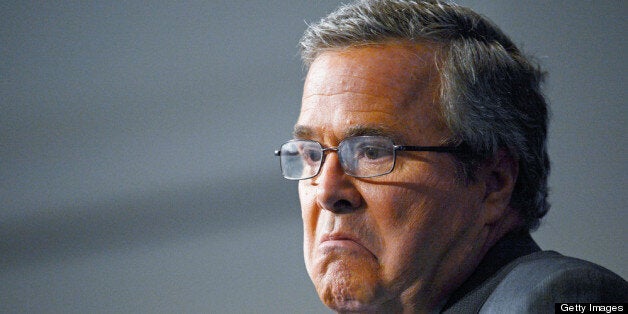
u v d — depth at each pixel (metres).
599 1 6.01
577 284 2.29
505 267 2.73
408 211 2.69
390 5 2.90
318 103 2.82
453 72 2.79
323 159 2.78
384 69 2.76
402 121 2.72
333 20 2.94
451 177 2.74
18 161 7.04
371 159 2.72
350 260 2.72
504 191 2.88
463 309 2.72
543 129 3.09
